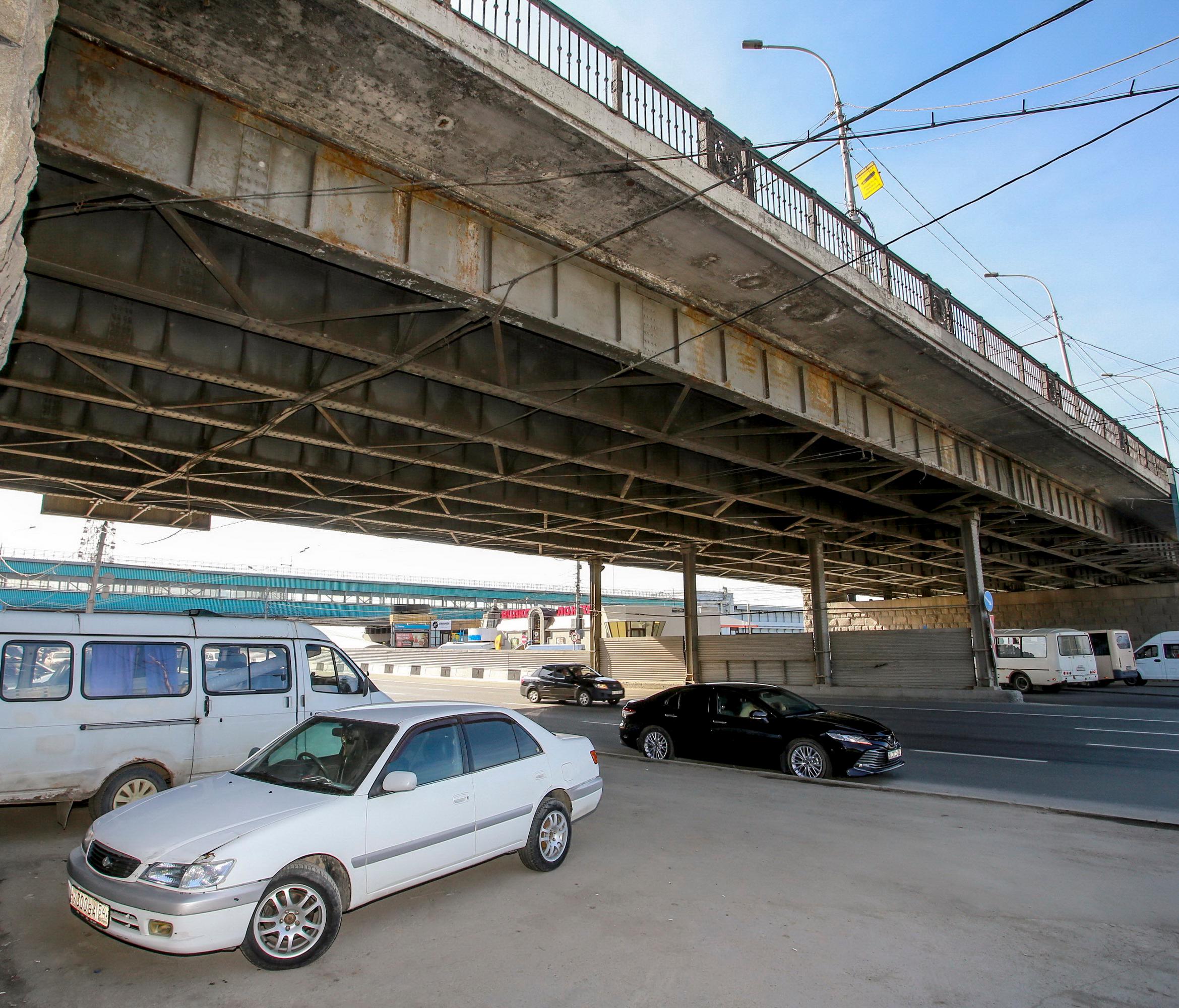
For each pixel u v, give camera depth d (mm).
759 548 35656
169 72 8250
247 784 5684
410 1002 4207
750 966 4637
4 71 3182
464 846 5770
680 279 13070
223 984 4449
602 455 18594
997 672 28172
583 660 43875
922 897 5902
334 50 8055
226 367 12672
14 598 55219
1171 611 45656
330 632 82688
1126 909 5664
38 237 9047
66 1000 4262
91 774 7840
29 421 15305
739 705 12547
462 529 29641
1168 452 34875
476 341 13281
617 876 6426
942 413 20594
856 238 15039
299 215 9125
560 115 9141
